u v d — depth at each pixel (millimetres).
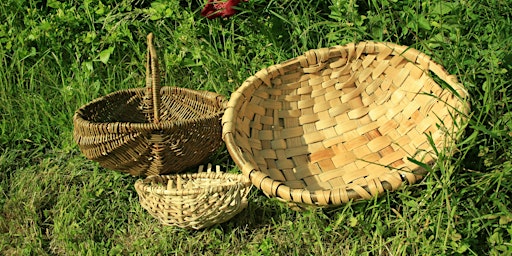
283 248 2273
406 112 2490
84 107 2598
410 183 2049
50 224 2502
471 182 2219
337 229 2264
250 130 2473
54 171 2727
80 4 3213
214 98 2670
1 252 2395
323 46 2889
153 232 2420
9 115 2998
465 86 2340
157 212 2324
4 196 2668
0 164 2795
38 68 3090
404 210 2168
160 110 2766
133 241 2398
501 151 2270
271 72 2518
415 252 2135
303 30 2898
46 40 3115
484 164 2248
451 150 2096
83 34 3125
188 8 3025
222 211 2268
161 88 2791
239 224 2396
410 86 2498
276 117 2551
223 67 2893
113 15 3068
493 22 2508
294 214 2395
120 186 2607
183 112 2787
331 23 2730
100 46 3086
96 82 2988
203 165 2676
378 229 2170
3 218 2547
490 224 2068
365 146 2494
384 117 2545
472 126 2105
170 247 2330
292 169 2457
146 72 2799
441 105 2373
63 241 2379
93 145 2408
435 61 2393
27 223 2498
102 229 2457
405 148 2420
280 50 2879
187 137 2395
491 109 2279
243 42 2967
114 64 3068
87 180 2682
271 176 2402
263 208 2443
